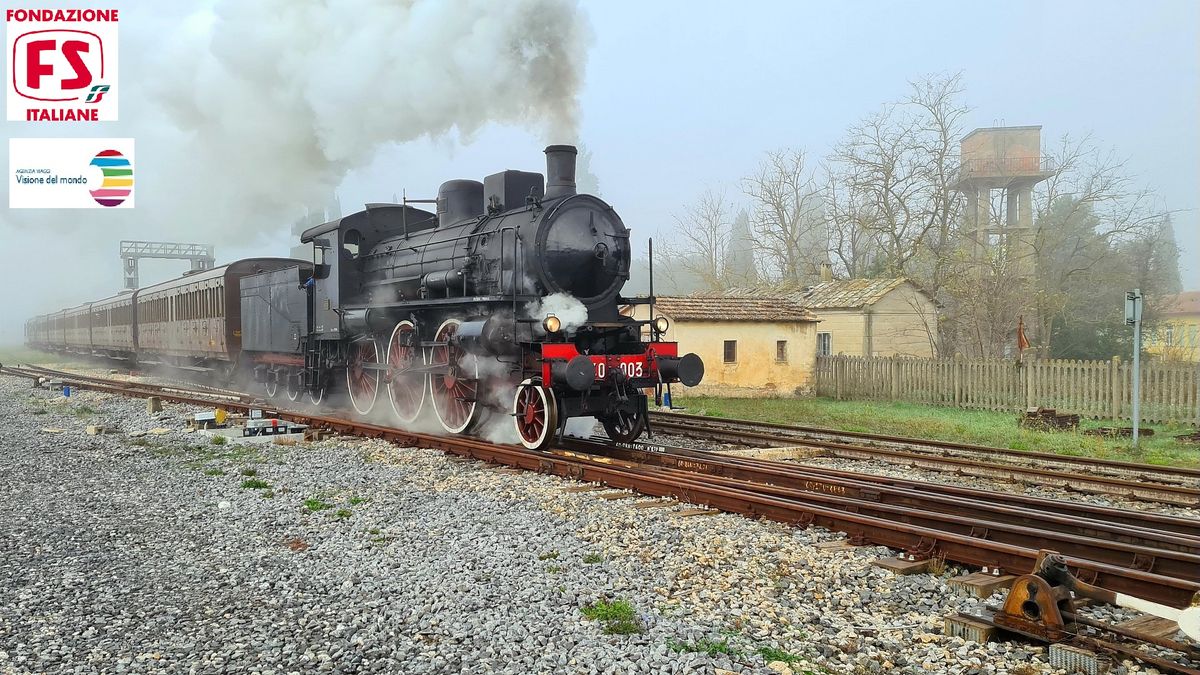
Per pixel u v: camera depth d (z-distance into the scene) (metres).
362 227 15.44
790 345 23.05
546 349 10.03
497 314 11.11
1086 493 8.78
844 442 12.85
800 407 19.16
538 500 7.88
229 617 4.97
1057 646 4.20
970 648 4.38
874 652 4.32
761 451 11.23
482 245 11.88
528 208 11.27
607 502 7.75
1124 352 29.19
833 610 4.99
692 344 21.86
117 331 35.97
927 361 19.94
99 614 5.04
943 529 6.52
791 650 4.36
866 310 26.66
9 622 4.91
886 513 6.92
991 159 37.88
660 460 10.04
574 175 11.67
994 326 27.50
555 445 11.45
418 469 9.65
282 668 4.23
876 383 21.44
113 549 6.52
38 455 11.21
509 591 5.28
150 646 4.52
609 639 4.48
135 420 14.95
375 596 5.27
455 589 5.32
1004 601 4.73
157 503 8.16
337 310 14.90
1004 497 7.79
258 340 19.70
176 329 26.77
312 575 5.78
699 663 4.11
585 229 11.27
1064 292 29.33
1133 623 4.49
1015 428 14.90
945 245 32.78
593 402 10.65
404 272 13.96
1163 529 6.80
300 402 17.73
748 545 6.24
